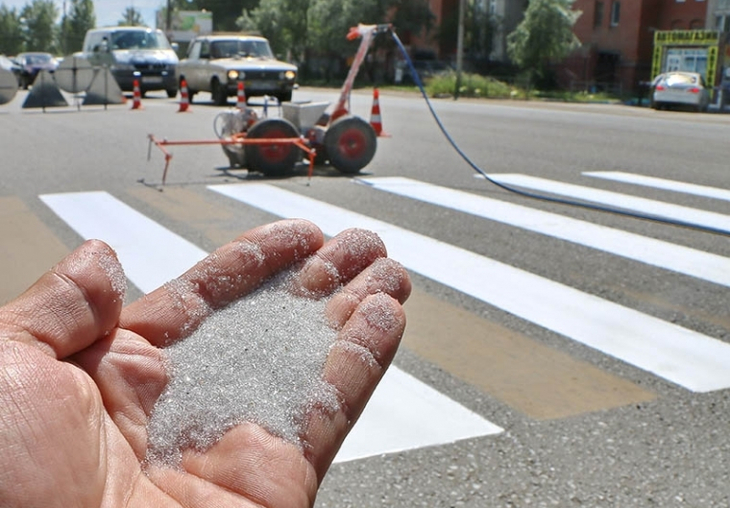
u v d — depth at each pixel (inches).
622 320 180.5
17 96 1035.9
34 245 228.4
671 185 347.3
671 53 1407.5
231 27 2844.5
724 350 163.8
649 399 140.8
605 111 915.4
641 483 113.9
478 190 330.6
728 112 1131.3
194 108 761.6
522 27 1740.9
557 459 119.9
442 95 1418.6
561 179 360.8
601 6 1803.6
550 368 153.7
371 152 364.5
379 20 1882.4
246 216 271.7
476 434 126.8
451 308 186.7
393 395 140.3
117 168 371.9
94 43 927.0
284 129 353.1
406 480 113.3
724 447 124.2
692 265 225.0
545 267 220.8
